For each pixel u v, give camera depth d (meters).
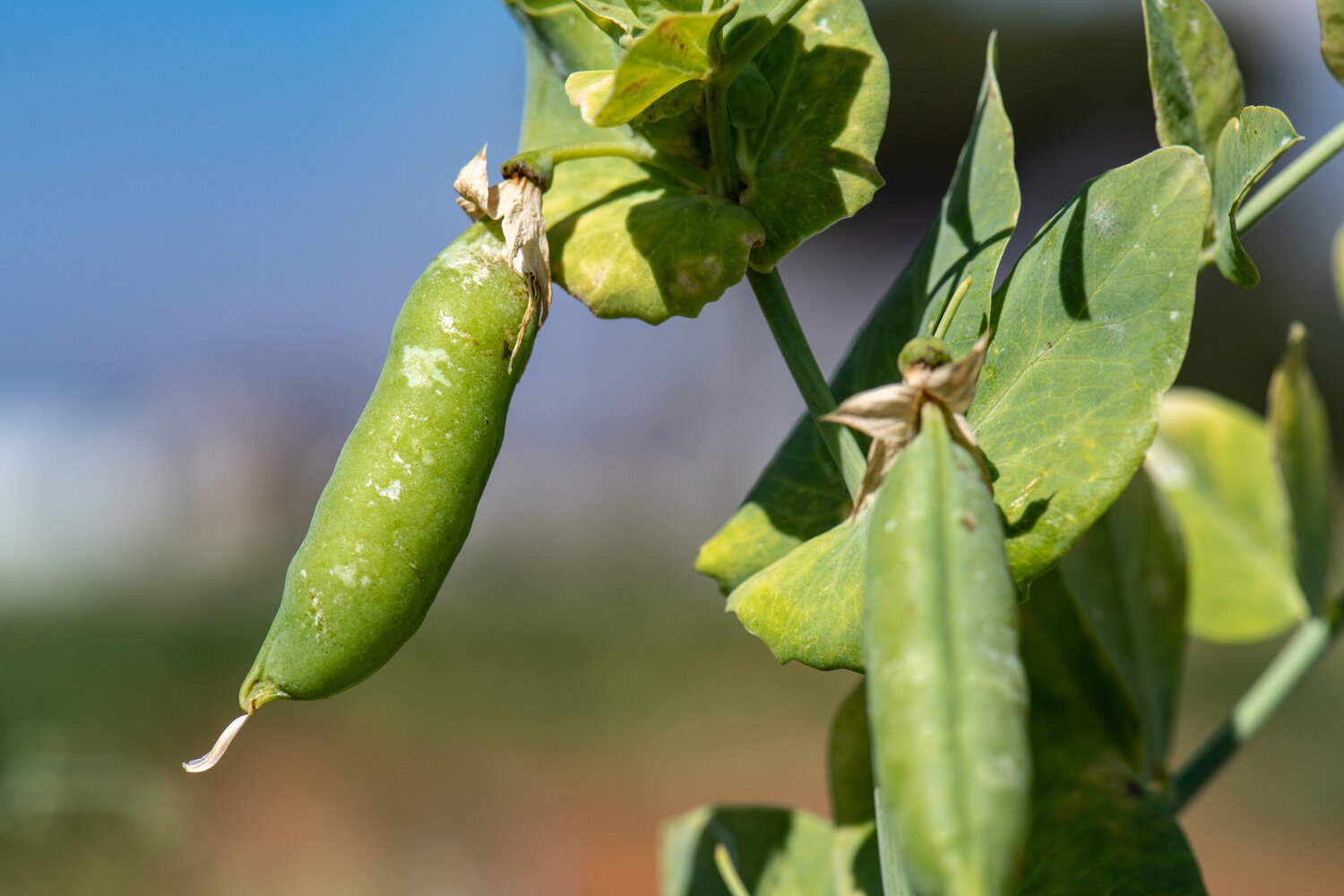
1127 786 0.37
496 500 3.94
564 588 3.43
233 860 2.05
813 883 0.41
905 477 0.30
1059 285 0.33
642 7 0.35
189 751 2.47
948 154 3.19
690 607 3.38
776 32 0.34
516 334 0.34
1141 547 0.40
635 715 2.76
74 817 1.45
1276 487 0.44
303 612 0.33
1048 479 0.32
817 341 3.72
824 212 0.35
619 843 2.35
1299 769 2.29
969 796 0.28
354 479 0.33
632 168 0.36
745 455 4.13
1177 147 0.33
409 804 2.35
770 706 2.83
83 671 2.51
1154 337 0.32
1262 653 2.51
